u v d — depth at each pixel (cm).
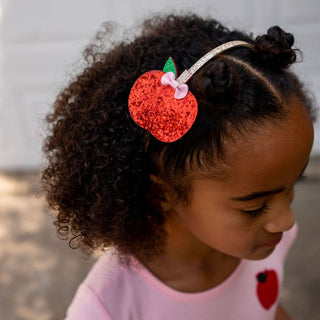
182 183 73
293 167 68
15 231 286
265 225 74
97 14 320
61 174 83
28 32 328
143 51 81
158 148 73
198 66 71
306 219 270
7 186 341
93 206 79
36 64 335
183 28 86
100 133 77
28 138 353
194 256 89
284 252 110
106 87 79
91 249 87
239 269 96
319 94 311
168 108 69
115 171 76
